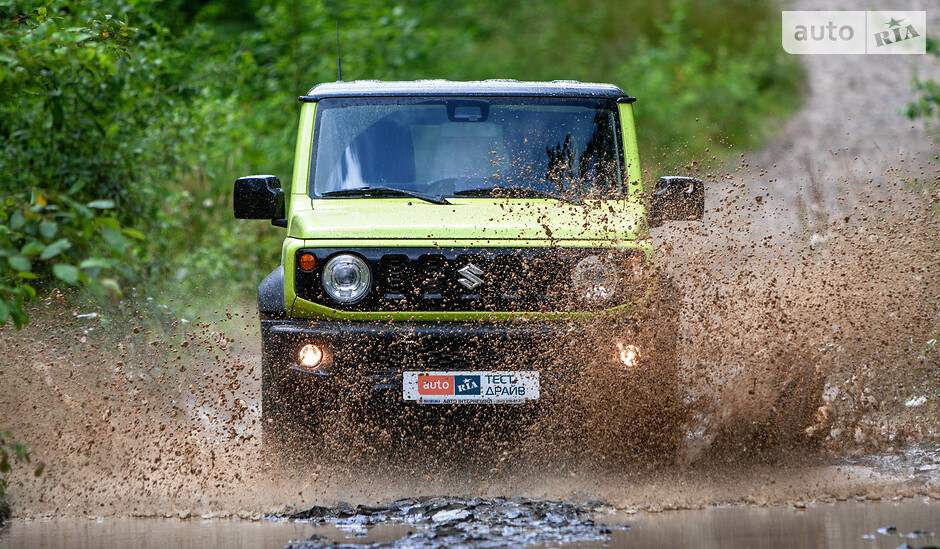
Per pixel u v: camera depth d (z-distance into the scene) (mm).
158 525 11797
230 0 47750
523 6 65312
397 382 13453
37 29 12367
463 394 13398
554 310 13500
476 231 13789
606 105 16281
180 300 24797
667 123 53219
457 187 15516
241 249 29234
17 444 11984
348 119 16172
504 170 15664
